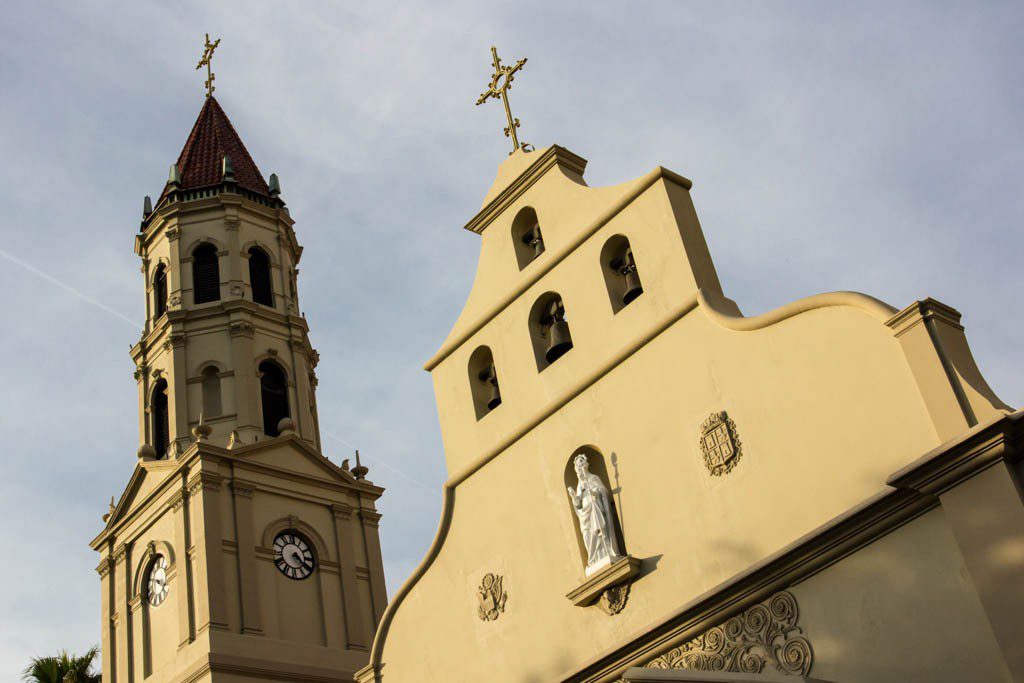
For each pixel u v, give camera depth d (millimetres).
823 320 19125
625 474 21359
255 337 39625
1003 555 15820
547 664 21547
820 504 18328
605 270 23281
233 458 36156
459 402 25297
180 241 41219
